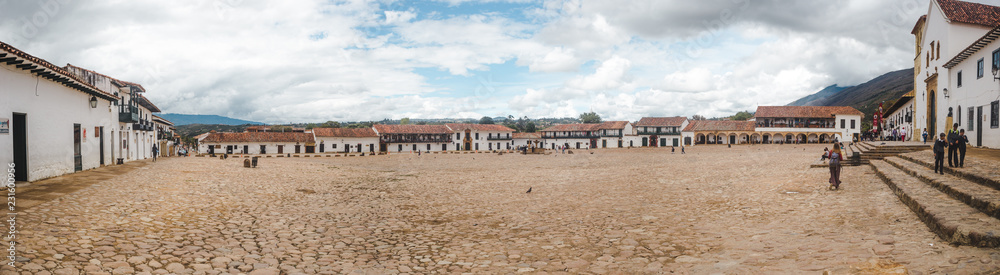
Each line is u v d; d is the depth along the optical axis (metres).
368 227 9.96
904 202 9.81
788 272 5.46
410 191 17.67
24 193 11.40
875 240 6.70
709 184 17.27
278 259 6.95
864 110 120.00
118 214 9.37
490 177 24.72
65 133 16.66
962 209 7.52
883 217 8.51
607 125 97.69
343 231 9.42
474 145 97.19
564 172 27.83
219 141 75.25
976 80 20.38
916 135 33.19
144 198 11.78
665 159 43.62
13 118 13.27
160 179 16.84
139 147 33.94
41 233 7.20
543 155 63.78
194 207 11.22
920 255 5.57
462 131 96.00
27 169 13.81
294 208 12.41
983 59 19.58
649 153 60.97
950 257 5.30
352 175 26.33
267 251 7.41
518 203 13.91
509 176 25.27
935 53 26.97
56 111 15.80
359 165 40.38
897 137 43.41
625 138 96.00
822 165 21.17
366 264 6.89
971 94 21.00
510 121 156.50
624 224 9.82
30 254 6.04
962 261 5.07
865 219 8.48
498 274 6.30
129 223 8.63
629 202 13.37
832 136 74.38
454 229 9.83
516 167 36.03
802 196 12.36
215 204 12.02
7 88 12.50
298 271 6.34
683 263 6.45
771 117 75.31
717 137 84.31
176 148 59.16
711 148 67.62
